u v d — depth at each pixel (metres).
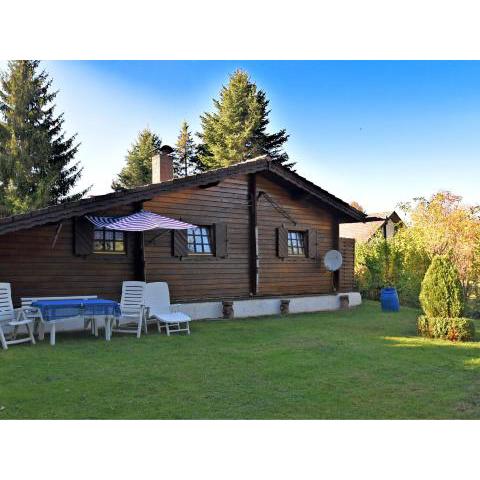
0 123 29.28
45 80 30.84
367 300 19.20
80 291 10.88
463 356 7.99
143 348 8.42
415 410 5.13
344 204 16.06
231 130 37.25
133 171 44.75
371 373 6.71
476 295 17.69
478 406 5.27
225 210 13.77
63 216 9.80
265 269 14.74
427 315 10.29
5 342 8.19
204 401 5.39
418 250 18.02
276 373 6.66
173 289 12.51
